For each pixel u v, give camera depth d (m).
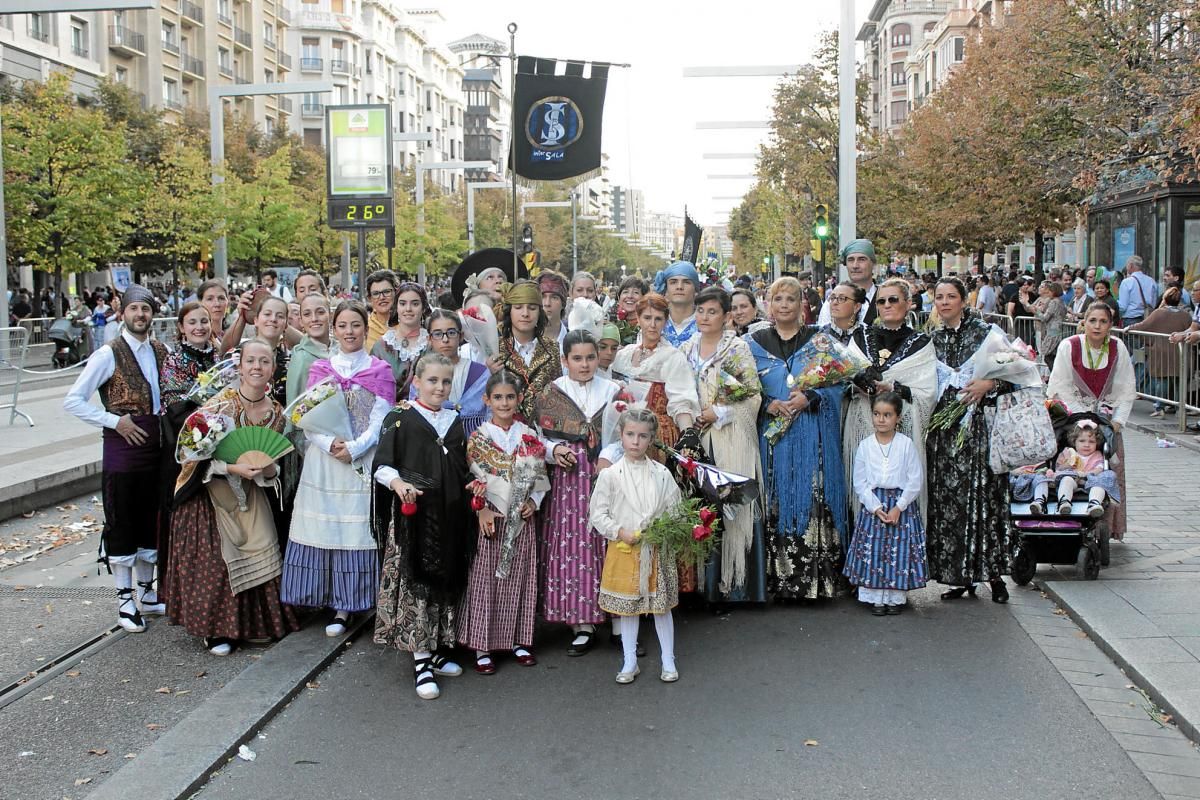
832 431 6.45
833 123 31.47
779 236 44.16
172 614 5.98
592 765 4.43
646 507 5.30
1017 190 26.06
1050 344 17.17
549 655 5.85
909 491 6.25
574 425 5.81
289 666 5.53
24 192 27.33
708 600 6.39
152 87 51.91
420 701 5.19
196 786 4.26
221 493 5.81
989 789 4.16
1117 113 17.88
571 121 9.86
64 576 7.48
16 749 4.62
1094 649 5.72
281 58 70.12
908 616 6.36
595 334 6.72
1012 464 6.21
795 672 5.47
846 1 16.73
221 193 32.53
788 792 4.16
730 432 6.29
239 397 5.95
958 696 5.11
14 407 13.25
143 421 6.23
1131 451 11.45
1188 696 4.86
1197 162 11.42
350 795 4.21
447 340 5.98
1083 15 20.44
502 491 5.48
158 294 39.88
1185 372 12.16
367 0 85.06
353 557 5.95
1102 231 25.28
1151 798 4.08
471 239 50.19
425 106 98.75
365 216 18.61
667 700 5.14
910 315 8.09
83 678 5.48
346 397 5.96
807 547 6.43
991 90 25.66
